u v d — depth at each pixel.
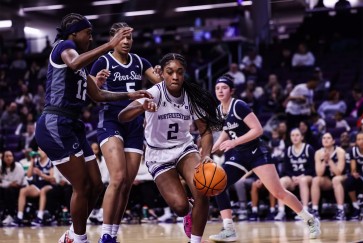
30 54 19.31
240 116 5.88
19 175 10.04
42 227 9.30
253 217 9.37
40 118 4.43
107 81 5.10
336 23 18.58
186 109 4.49
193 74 16.16
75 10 21.55
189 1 20.16
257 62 15.39
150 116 4.48
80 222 4.52
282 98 12.16
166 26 22.53
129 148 4.95
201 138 4.55
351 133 10.16
